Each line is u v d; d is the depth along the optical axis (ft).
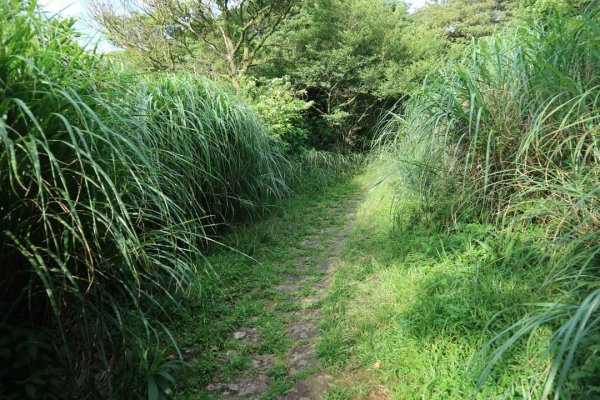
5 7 6.24
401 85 34.53
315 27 38.52
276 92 27.17
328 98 38.01
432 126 11.73
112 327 7.31
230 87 21.08
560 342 6.02
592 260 7.52
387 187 15.70
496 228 10.14
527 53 10.35
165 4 30.78
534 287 7.86
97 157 6.81
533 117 9.46
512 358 6.51
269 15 34.73
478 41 11.57
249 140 17.37
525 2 15.89
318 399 7.23
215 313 10.34
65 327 6.86
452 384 6.50
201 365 8.23
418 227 12.25
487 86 11.08
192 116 14.19
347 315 9.45
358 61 37.27
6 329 6.03
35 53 6.42
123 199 8.29
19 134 5.63
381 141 17.39
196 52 36.17
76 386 6.54
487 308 7.64
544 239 8.80
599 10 9.10
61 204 6.06
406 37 39.81
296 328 9.63
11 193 6.08
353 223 17.07
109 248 7.31
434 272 9.50
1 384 5.67
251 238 15.46
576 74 9.51
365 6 38.19
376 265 11.28
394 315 8.68
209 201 15.25
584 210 7.75
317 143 37.88
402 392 6.78
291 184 22.94
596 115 8.00
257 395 7.54
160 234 9.05
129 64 14.07
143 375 7.08
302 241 16.11
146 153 9.23
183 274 8.89
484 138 10.43
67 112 6.56
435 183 11.78
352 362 7.91
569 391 5.44
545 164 9.65
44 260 6.57
